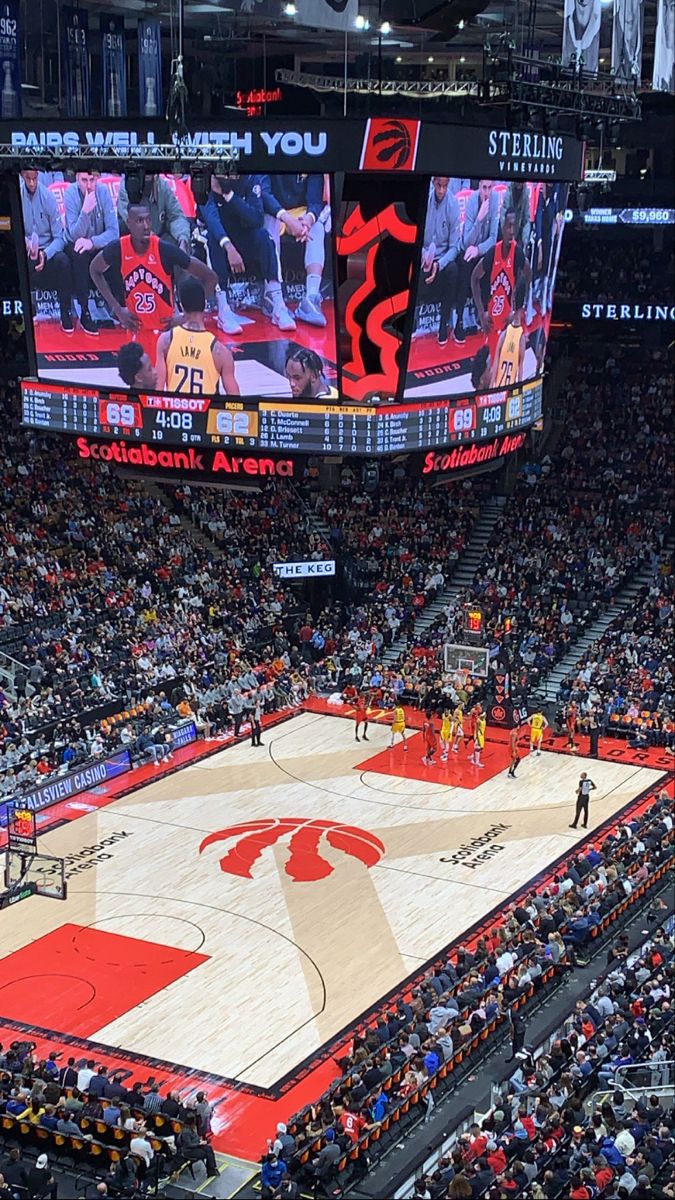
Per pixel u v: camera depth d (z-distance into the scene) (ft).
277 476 108.68
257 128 101.04
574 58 108.17
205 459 109.40
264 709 163.32
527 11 148.77
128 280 107.96
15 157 104.83
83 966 106.93
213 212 104.12
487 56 107.45
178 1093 90.89
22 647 152.87
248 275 104.78
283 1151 81.10
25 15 147.43
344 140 100.07
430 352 109.19
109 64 131.23
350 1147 82.28
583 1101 87.30
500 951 103.81
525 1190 76.69
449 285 109.29
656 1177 78.28
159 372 108.99
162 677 156.56
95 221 107.55
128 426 111.14
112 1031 98.17
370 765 148.66
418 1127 88.07
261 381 106.83
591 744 152.56
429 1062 89.97
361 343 105.50
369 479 110.22
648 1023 95.81
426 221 104.78
